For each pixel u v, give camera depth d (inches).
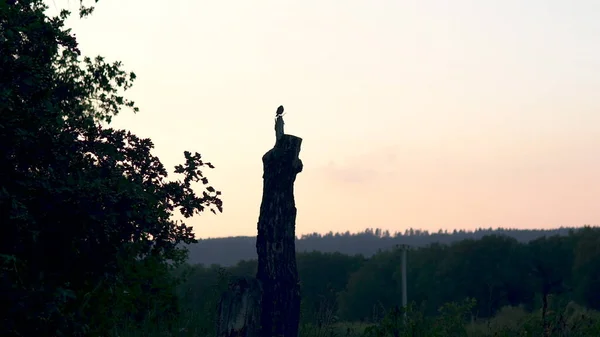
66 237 374.9
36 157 378.3
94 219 371.9
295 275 478.3
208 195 511.5
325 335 540.7
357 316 3841.0
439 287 3417.8
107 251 393.1
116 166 464.4
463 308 531.8
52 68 511.2
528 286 3270.2
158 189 501.0
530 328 533.0
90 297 452.4
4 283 320.5
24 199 362.6
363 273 3929.6
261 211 483.2
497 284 3277.6
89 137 466.9
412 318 516.1
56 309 329.4
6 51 380.8
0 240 352.8
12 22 394.0
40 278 354.9
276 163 480.1
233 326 451.5
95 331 460.4
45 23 444.1
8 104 357.7
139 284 539.2
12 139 359.6
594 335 521.3
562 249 3326.8
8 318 321.7
